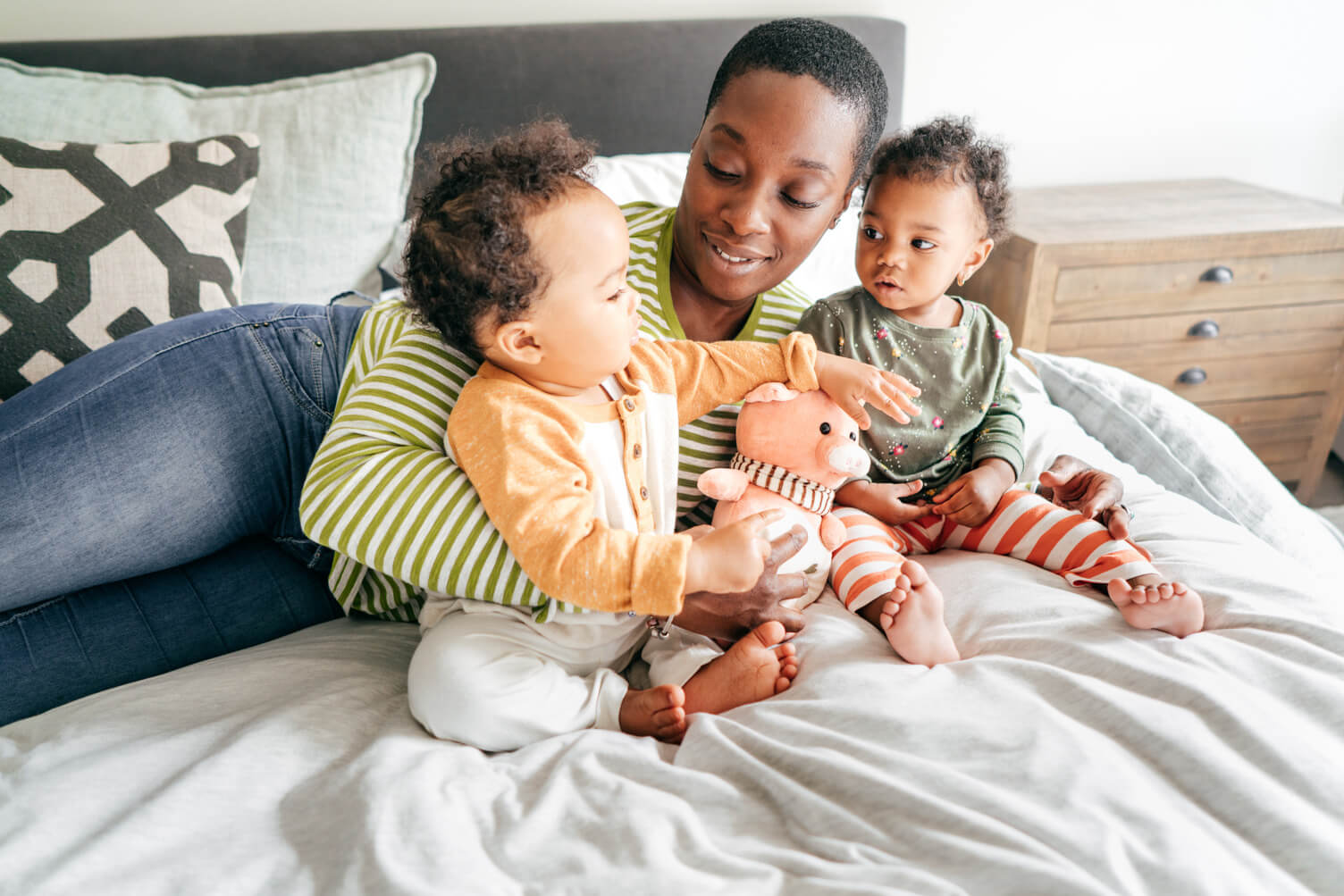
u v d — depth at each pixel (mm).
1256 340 1913
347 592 981
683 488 980
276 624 1019
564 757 731
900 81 2012
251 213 1548
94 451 916
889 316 1034
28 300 1225
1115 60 2156
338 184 1600
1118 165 2260
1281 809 614
